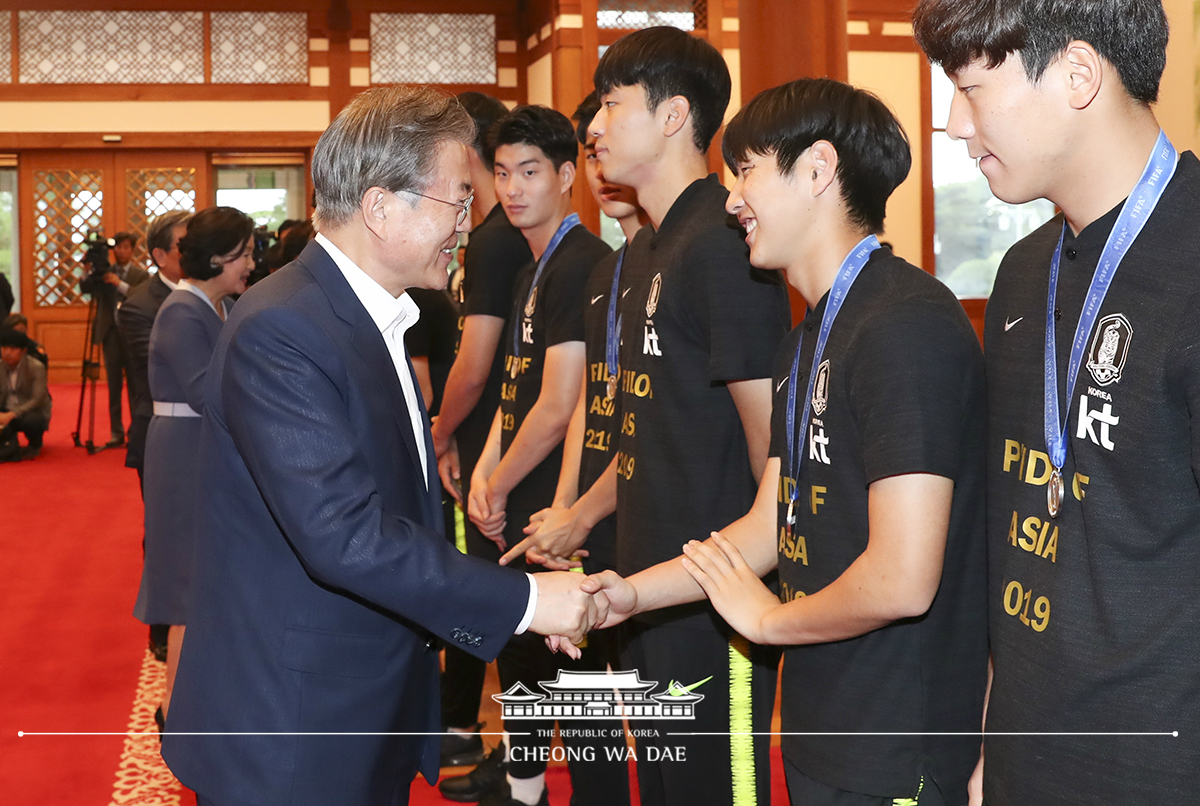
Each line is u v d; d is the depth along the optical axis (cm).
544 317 227
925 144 996
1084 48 97
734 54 973
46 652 371
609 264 199
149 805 246
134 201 1183
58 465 765
